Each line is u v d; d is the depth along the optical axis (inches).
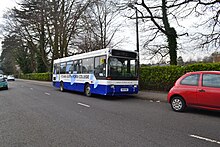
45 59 1603.1
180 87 327.0
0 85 778.8
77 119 277.1
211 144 180.4
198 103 303.1
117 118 282.5
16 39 1531.7
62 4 1151.0
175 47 714.8
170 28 708.0
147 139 193.8
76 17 1134.4
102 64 490.9
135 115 302.4
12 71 3533.5
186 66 522.0
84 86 566.6
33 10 1277.1
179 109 327.0
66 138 198.4
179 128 231.0
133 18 701.9
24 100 472.7
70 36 1224.8
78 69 604.4
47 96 557.9
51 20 1182.3
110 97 536.4
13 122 262.1
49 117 290.0
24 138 199.5
